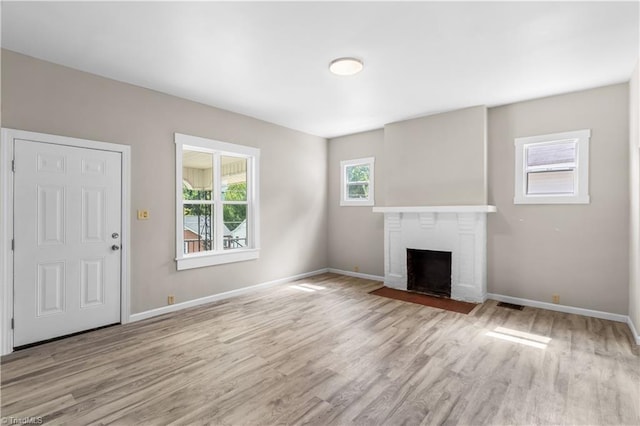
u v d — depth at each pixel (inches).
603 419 74.8
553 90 146.6
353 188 235.3
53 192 119.1
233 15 90.3
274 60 117.9
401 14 89.7
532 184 162.1
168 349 112.3
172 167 153.5
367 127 213.5
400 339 120.9
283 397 83.9
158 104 148.7
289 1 83.9
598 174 143.3
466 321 140.1
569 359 104.2
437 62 118.9
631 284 130.5
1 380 91.8
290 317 145.5
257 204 193.8
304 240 225.8
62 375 94.7
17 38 102.8
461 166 174.2
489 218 173.0
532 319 142.3
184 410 78.5
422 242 187.6
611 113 140.1
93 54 113.6
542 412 77.4
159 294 148.9
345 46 107.7
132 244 140.3
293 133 217.5
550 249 155.6
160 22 93.9
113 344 116.2
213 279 171.0
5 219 108.4
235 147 180.5
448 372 96.4
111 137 134.0
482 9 87.2
